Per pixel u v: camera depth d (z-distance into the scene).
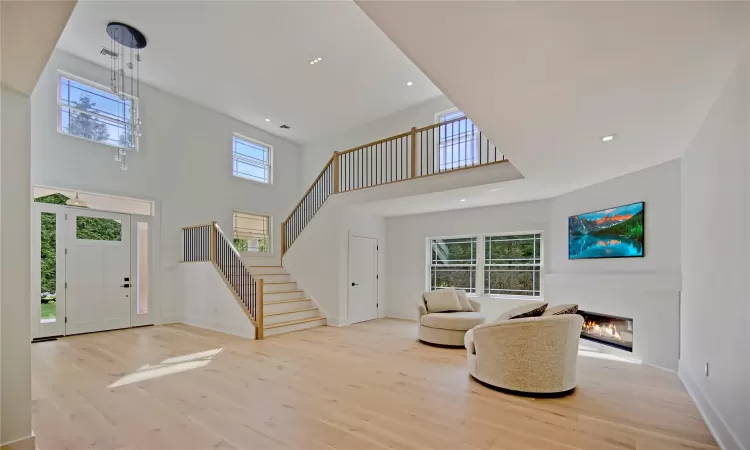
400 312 7.90
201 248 6.89
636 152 3.73
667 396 3.29
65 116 5.86
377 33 5.15
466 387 3.50
